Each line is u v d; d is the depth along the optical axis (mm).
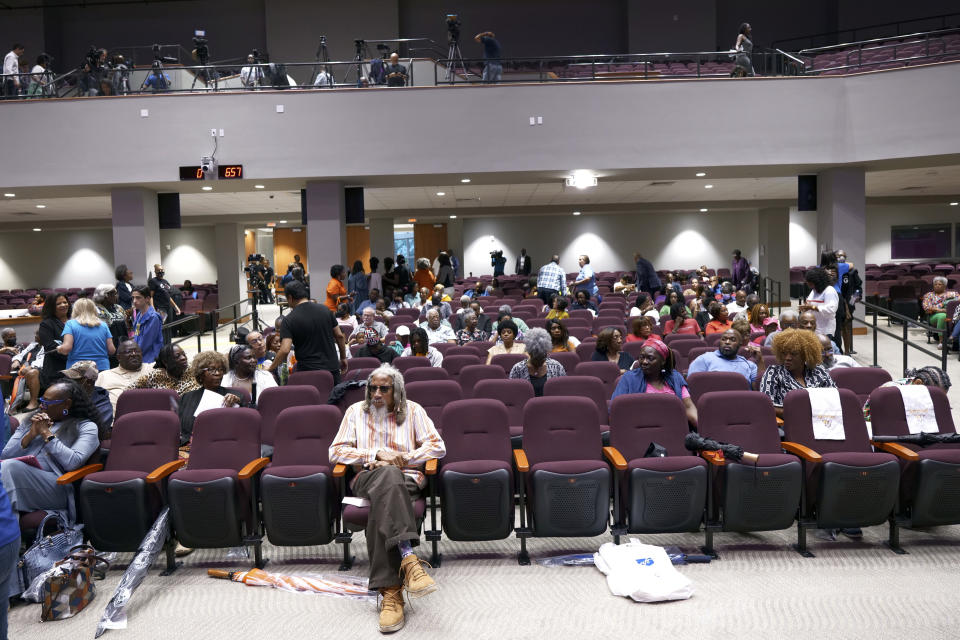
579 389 5129
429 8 20531
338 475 3975
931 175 15164
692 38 19688
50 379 6312
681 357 7410
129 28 21016
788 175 13148
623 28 20562
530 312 11141
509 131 12148
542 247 22078
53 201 15523
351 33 19844
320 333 5777
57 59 21016
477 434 4281
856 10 20047
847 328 9844
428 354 7164
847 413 4352
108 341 6539
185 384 5328
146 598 3717
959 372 9023
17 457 4062
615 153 12117
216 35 20891
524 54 20641
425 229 22422
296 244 24922
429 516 5047
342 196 12727
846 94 11938
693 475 3984
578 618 3369
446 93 12117
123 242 12461
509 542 4430
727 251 21875
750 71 12156
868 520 4043
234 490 3938
